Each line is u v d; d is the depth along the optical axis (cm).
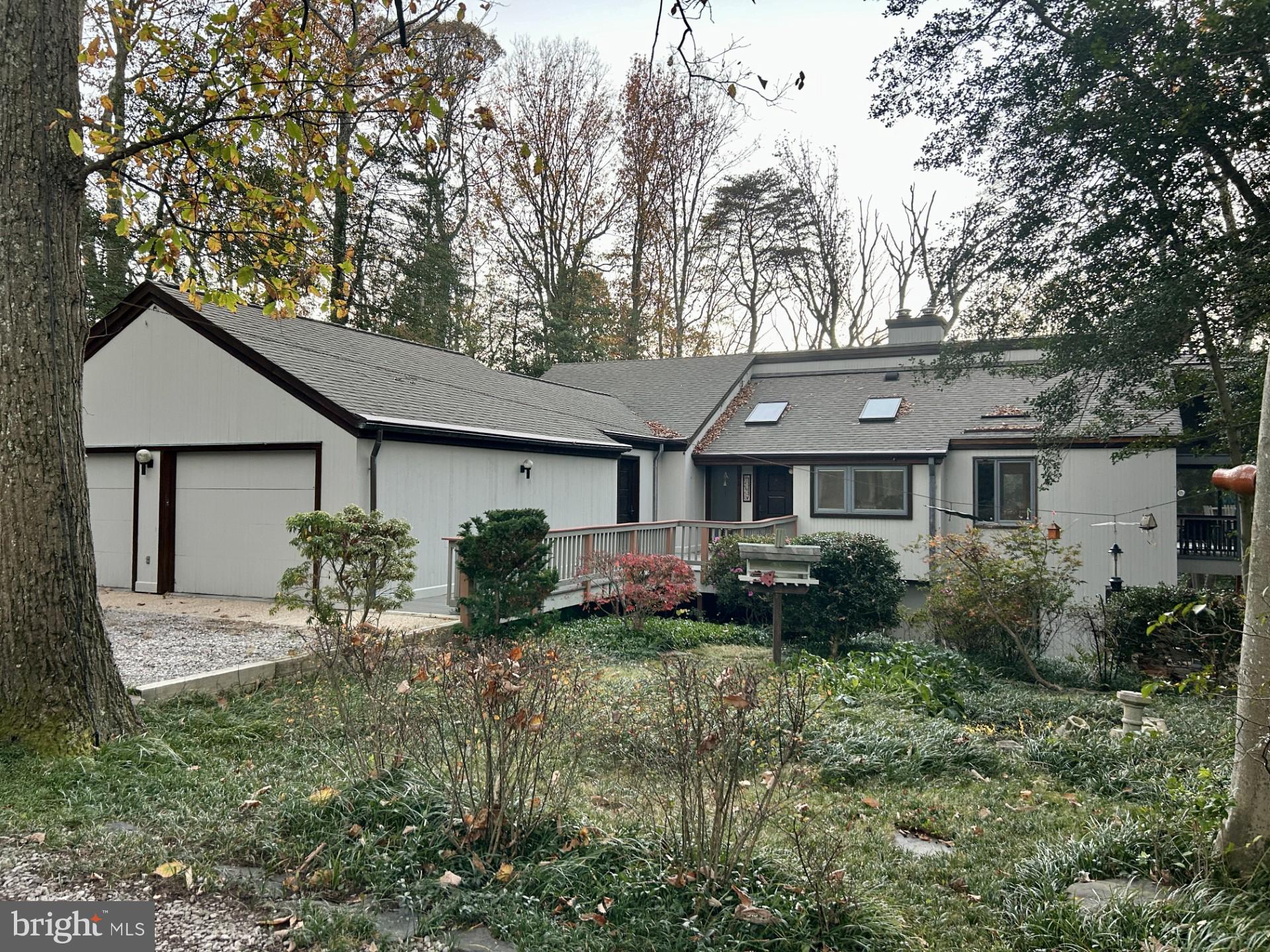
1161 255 972
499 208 2805
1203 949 276
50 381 491
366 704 478
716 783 330
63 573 487
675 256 3053
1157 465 1468
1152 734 596
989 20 1012
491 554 941
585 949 270
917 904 342
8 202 481
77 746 469
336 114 662
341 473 1029
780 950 279
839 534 1224
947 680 799
